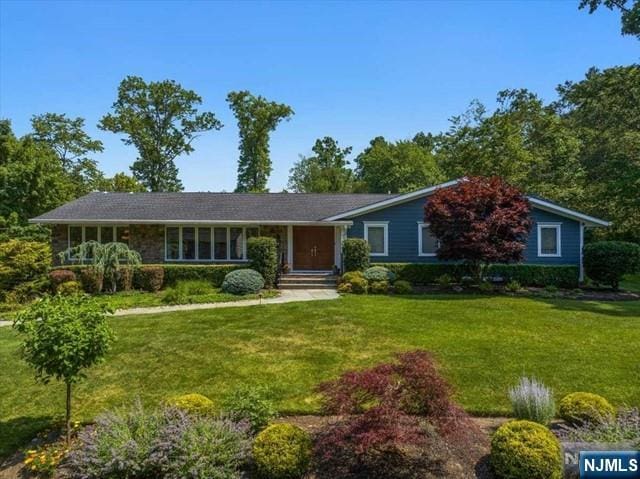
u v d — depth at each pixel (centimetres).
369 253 1859
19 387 749
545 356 846
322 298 1529
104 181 3672
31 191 2830
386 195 2444
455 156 3556
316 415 638
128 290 1775
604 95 2941
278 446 475
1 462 546
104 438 493
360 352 885
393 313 1208
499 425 600
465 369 784
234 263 2066
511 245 1557
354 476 464
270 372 789
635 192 2120
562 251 1922
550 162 3133
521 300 1411
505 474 443
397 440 429
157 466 471
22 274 1627
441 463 478
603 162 2983
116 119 3838
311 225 2089
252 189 4231
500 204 1606
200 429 495
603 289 1762
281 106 4184
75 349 533
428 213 1684
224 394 704
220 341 964
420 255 1975
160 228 2080
